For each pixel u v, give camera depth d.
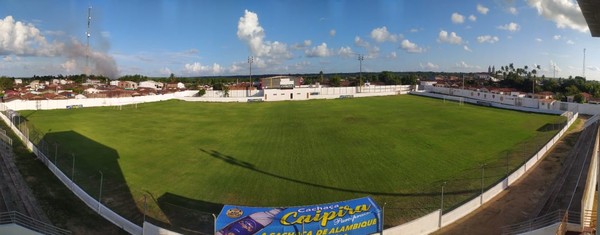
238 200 26.86
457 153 39.25
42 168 32.44
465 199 26.19
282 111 77.38
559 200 24.16
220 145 43.91
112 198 26.84
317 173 32.88
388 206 25.70
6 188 26.58
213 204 26.09
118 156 38.16
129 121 61.38
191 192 28.28
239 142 45.59
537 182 28.97
